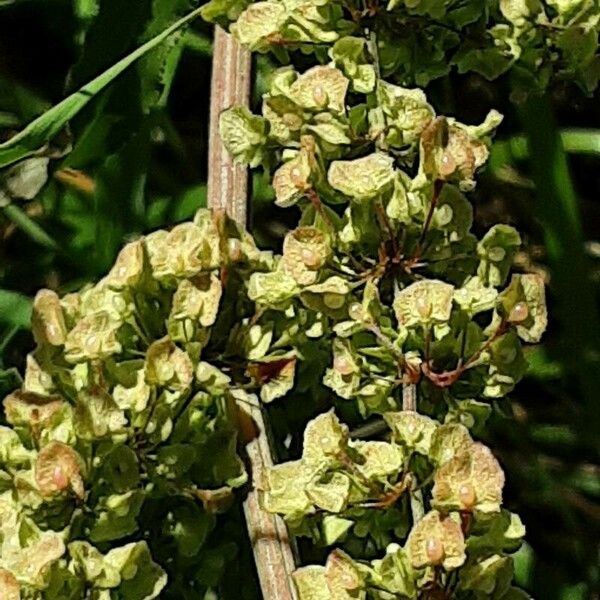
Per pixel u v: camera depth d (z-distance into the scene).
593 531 0.31
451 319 0.24
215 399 0.25
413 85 0.26
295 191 0.24
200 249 0.24
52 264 0.31
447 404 0.24
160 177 0.32
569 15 0.25
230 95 0.27
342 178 0.24
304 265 0.24
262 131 0.25
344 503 0.23
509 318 0.24
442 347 0.24
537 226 0.32
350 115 0.24
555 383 0.32
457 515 0.23
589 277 0.31
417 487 0.24
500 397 0.24
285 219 0.31
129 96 0.29
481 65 0.26
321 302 0.24
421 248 0.24
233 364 0.25
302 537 0.25
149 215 0.31
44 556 0.23
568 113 0.32
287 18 0.25
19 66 0.32
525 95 0.26
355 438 0.27
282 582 0.25
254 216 0.31
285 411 0.26
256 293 0.24
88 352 0.24
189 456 0.24
